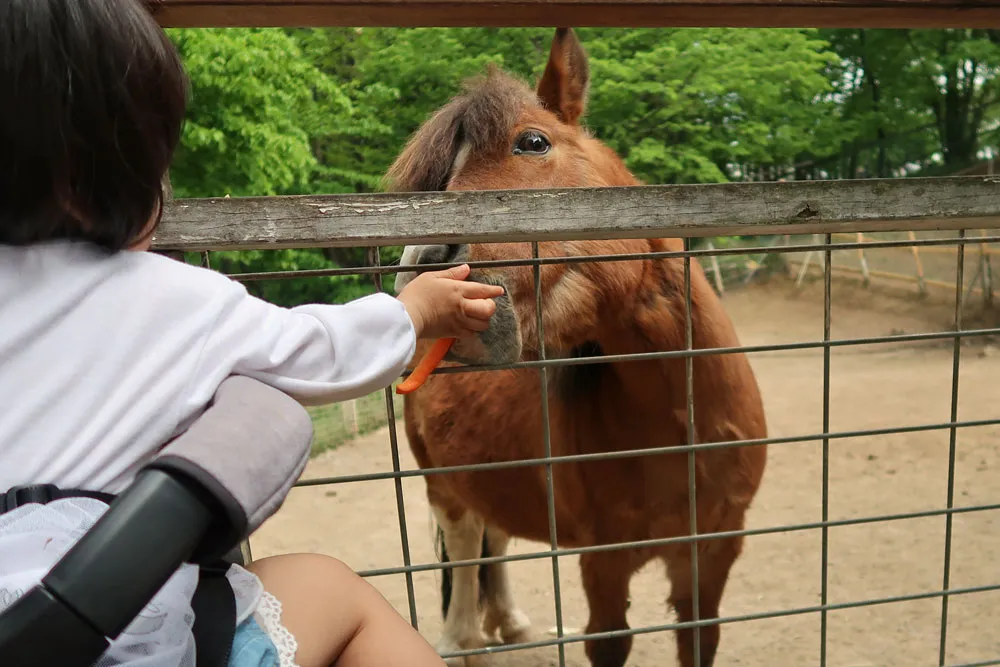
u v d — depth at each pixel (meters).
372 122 9.77
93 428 0.80
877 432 1.54
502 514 2.97
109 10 0.80
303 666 0.92
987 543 4.29
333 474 6.62
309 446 0.84
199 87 8.09
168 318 0.86
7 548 0.73
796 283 16.52
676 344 2.28
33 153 0.77
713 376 2.30
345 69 10.73
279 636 0.91
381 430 8.17
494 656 3.44
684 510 2.36
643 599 3.85
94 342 0.82
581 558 2.53
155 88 0.85
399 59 9.71
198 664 0.81
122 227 0.86
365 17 1.84
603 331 2.26
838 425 7.11
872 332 12.48
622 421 2.35
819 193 1.36
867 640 3.29
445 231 1.27
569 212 1.30
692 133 10.60
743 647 3.28
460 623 3.57
